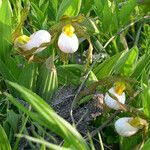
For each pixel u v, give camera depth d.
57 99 0.24
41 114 0.16
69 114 0.23
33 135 0.21
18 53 0.23
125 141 0.21
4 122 0.21
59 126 0.16
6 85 0.25
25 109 0.17
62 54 0.23
